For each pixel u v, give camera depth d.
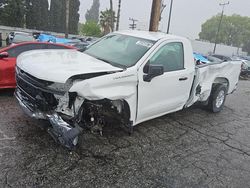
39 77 4.15
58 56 5.00
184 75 5.89
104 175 4.09
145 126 6.06
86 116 4.75
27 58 4.82
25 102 4.60
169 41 5.64
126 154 4.74
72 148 4.43
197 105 8.05
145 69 5.04
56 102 4.27
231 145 5.73
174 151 5.09
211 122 6.99
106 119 4.96
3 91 7.22
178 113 7.35
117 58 5.24
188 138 5.76
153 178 4.18
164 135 5.73
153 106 5.39
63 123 4.21
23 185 3.64
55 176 3.90
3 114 5.64
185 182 4.19
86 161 4.36
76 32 64.69
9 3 51.03
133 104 4.96
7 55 6.84
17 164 4.04
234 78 8.17
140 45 5.44
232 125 7.01
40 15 56.75
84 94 4.18
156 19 10.63
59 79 4.05
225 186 4.23
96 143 4.95
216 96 7.58
